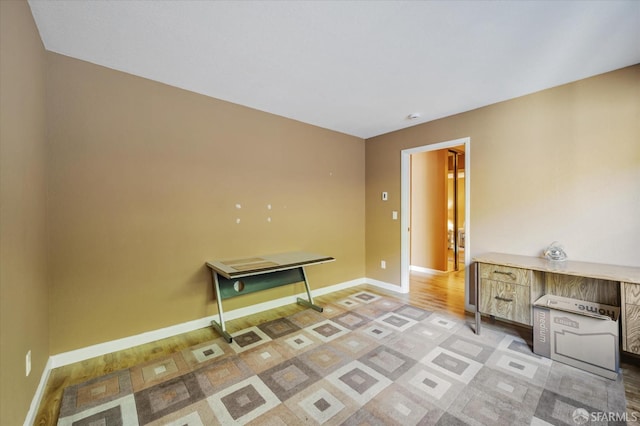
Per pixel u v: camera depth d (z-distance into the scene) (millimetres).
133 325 2463
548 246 2729
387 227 4301
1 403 1230
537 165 2791
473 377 1994
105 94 2332
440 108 3258
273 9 1656
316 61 2256
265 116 3359
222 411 1672
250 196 3225
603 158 2438
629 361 2213
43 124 2004
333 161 4145
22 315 1521
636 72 2279
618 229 2379
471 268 3271
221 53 2139
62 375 2035
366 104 3133
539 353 2285
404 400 1758
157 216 2588
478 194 3211
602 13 1675
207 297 2885
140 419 1612
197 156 2826
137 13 1691
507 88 2730
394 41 1983
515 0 1575
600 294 2445
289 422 1582
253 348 2420
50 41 1983
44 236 2000
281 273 3277
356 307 3434
